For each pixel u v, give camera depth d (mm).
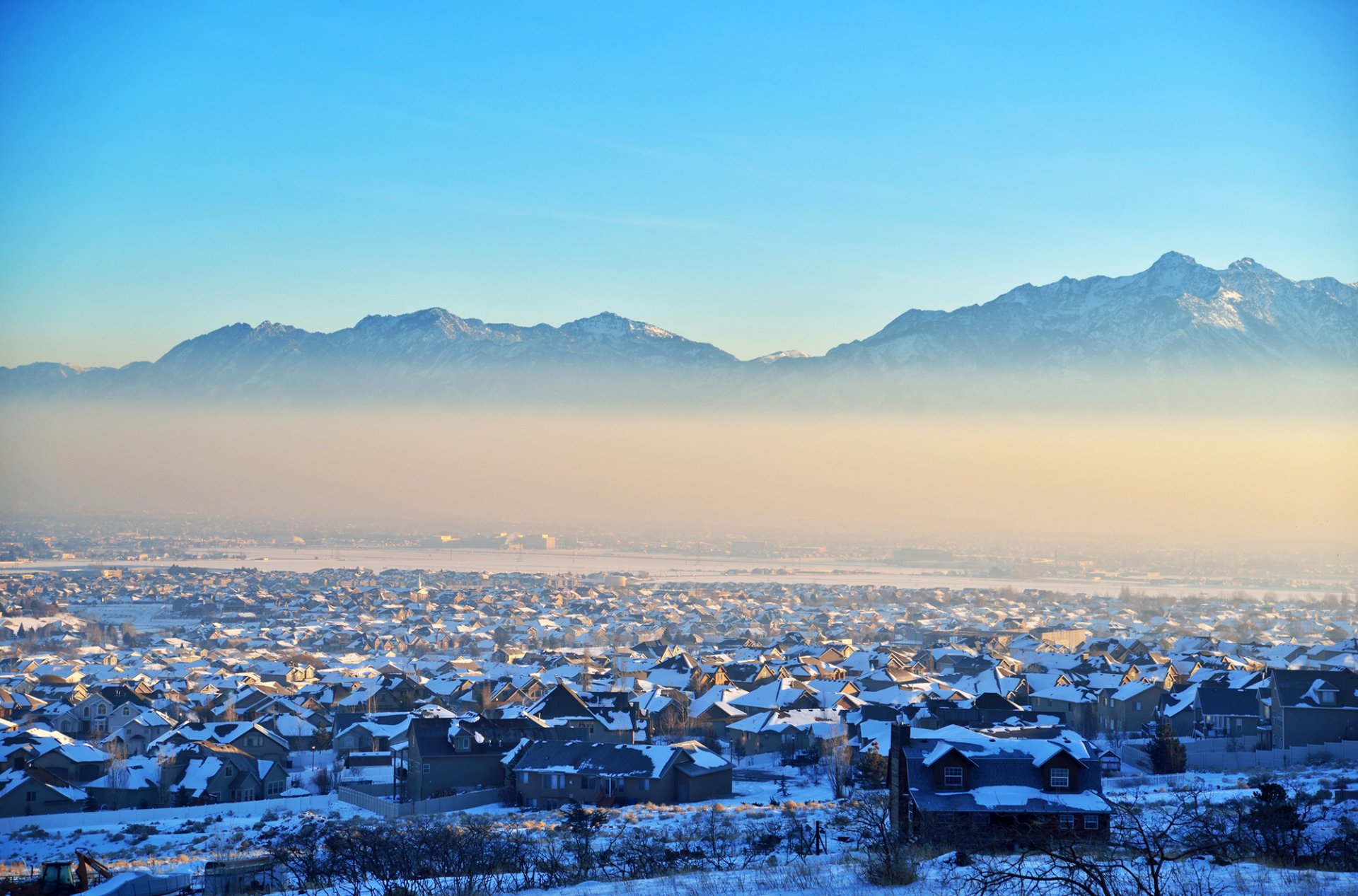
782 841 61625
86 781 113438
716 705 141250
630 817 80688
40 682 185125
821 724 121812
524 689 165750
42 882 55344
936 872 43594
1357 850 47125
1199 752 105625
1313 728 112812
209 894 55531
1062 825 54594
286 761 127375
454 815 89875
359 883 52250
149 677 191500
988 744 59312
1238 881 38969
